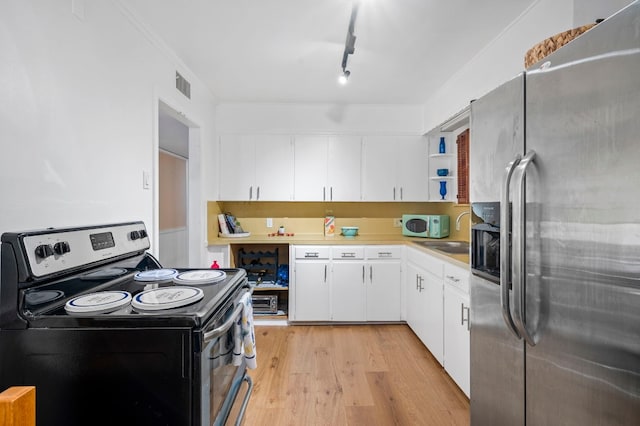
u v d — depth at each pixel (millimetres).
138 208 1822
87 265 1155
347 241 3201
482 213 1312
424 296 2658
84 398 898
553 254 917
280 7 1780
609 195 752
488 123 1266
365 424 1747
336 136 3488
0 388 897
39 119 1155
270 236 3639
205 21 1905
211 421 1013
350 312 3188
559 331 900
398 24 1948
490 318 1269
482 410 1332
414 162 3520
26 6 1103
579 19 1476
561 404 900
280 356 2525
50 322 901
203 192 2996
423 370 2307
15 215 1058
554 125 917
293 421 1771
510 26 1952
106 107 1544
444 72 2660
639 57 686
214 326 1015
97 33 1477
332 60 2436
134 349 898
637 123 690
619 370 735
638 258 693
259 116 3461
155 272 1478
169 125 2936
